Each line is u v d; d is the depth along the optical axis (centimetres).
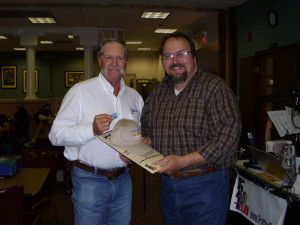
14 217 170
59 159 403
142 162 139
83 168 167
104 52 170
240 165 232
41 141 412
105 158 163
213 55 909
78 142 153
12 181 226
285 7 445
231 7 596
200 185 160
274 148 232
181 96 166
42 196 274
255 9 529
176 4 595
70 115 162
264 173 210
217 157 147
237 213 258
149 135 186
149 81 1189
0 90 1216
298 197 171
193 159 146
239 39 589
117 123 156
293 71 427
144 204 347
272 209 194
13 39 941
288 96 214
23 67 1211
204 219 161
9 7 607
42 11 651
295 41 425
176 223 171
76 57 1220
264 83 531
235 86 599
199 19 719
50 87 1222
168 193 170
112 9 629
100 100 169
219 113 152
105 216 176
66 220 317
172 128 165
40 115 489
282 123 218
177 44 161
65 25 804
